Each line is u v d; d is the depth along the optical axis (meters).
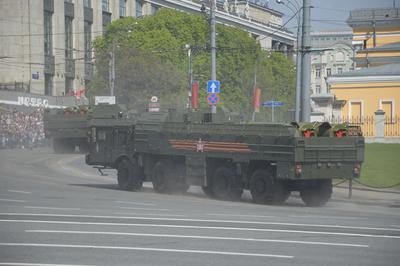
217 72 132.88
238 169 39.66
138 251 20.33
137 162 45.50
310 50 50.47
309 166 37.03
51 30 143.62
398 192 45.56
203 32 132.50
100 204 34.88
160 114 44.81
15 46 135.12
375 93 89.00
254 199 38.69
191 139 41.88
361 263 18.67
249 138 38.72
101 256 19.47
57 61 144.38
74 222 27.05
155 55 125.38
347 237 23.59
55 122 83.94
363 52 118.88
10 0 135.00
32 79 136.25
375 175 52.84
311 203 39.66
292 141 36.59
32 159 75.56
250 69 140.88
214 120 44.41
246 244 21.77
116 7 167.50
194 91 83.31
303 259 19.17
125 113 48.72
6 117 103.38
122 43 125.81
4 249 20.58
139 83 119.12
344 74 90.75
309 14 50.38
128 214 30.22
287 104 158.75
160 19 131.12
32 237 22.97
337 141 37.78
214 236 23.45
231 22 195.50
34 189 43.16
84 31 155.62
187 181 42.22
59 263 18.36
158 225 26.28
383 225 27.55
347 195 44.31
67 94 138.88
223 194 40.34
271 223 27.50
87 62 155.12
